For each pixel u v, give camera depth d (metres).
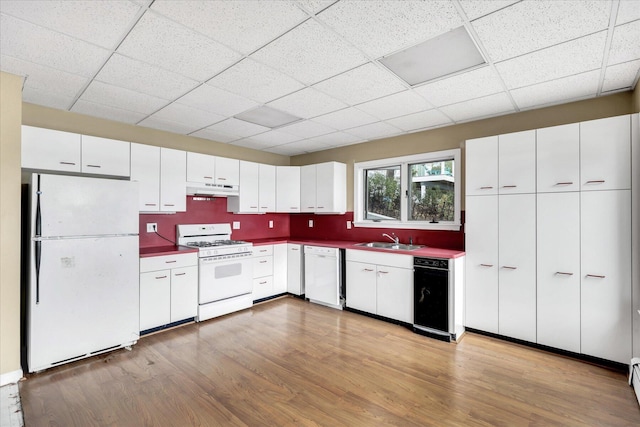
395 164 4.26
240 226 4.83
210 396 2.13
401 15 1.68
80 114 3.26
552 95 2.77
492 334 3.08
